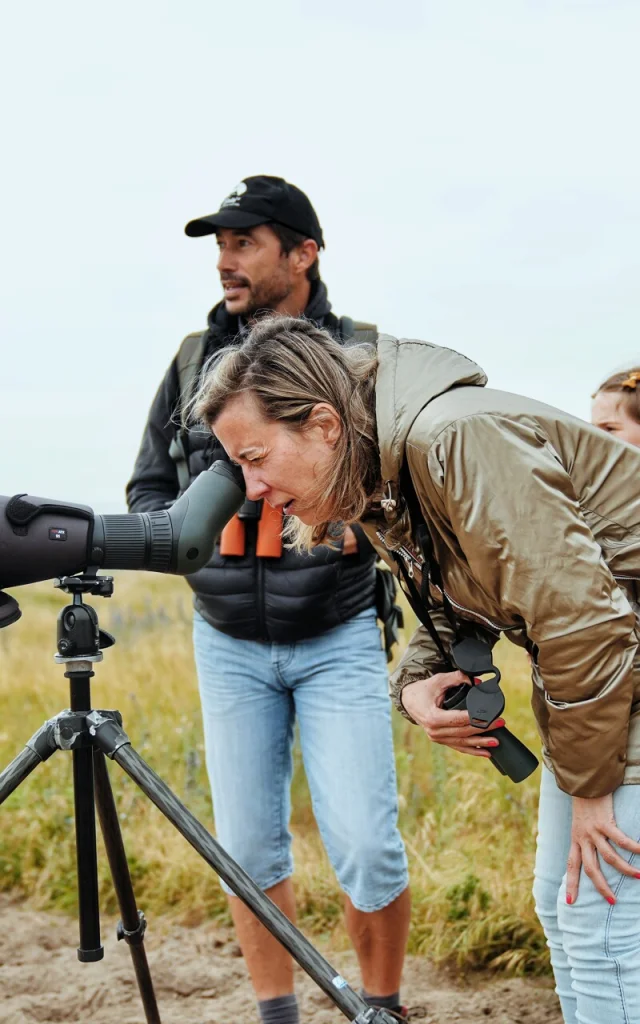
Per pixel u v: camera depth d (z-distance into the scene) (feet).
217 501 6.70
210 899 12.05
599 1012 6.20
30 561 6.21
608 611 5.64
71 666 6.33
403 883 8.43
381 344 6.39
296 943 5.73
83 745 6.31
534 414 6.01
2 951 11.27
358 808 8.23
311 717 8.54
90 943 6.74
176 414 8.95
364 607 8.57
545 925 7.16
